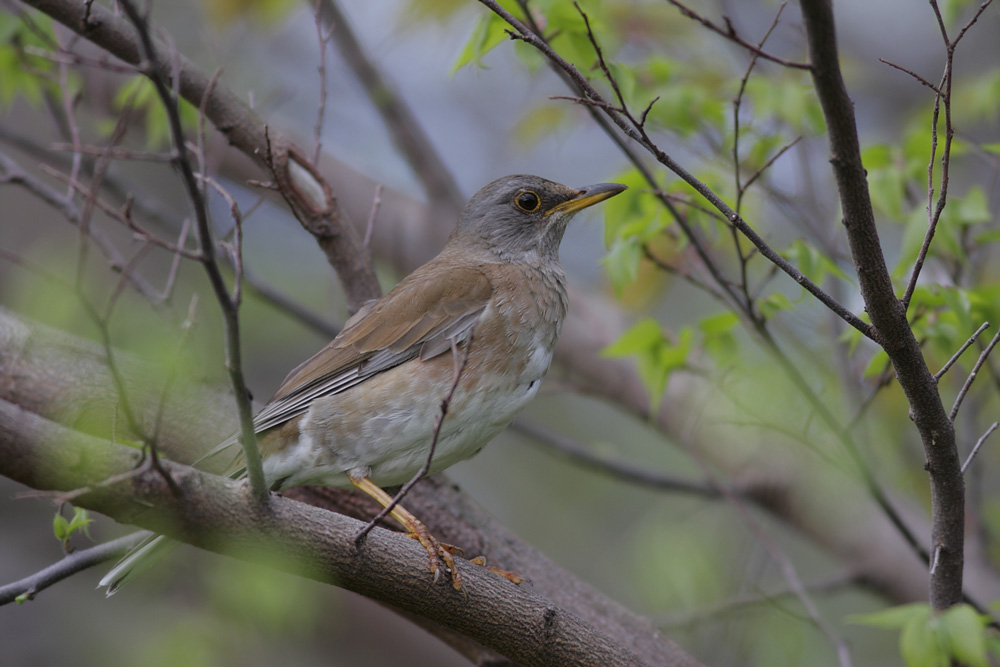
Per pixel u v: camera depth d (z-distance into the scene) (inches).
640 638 372.5
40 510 642.8
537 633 298.2
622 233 411.5
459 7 534.9
